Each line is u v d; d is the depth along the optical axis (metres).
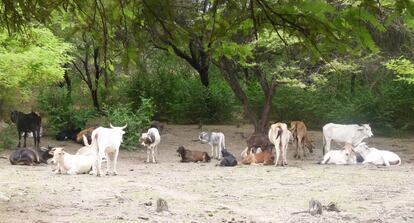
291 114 28.30
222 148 18.66
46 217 8.31
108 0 3.66
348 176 14.02
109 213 8.74
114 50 4.06
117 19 3.74
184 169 15.45
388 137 26.00
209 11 3.61
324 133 19.42
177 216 8.62
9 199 9.83
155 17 3.64
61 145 20.69
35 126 19.25
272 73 19.81
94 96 27.14
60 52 16.58
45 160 16.17
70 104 23.14
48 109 22.39
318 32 3.15
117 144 13.87
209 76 31.59
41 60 15.85
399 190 11.66
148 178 13.29
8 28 3.94
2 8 3.86
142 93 29.17
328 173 14.66
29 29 4.85
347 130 19.23
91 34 4.10
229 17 3.54
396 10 2.87
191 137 24.28
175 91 30.16
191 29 3.72
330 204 9.34
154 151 17.83
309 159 18.94
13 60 15.06
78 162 13.81
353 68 19.00
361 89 28.27
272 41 15.30
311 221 8.38
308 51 3.56
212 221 8.24
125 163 16.89
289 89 27.73
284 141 16.89
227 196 10.80
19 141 19.30
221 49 3.93
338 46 3.33
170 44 3.91
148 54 21.05
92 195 10.54
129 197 10.39
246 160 17.05
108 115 21.38
